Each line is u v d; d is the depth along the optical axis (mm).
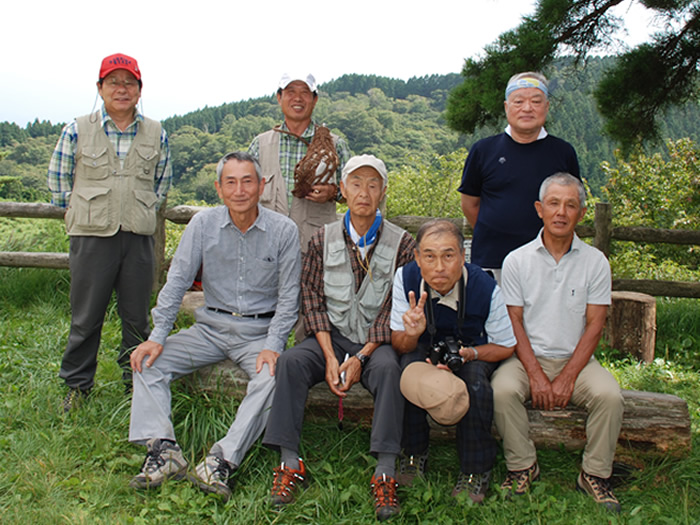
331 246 2881
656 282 4941
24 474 2543
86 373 3260
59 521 2293
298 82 3383
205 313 3043
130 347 3387
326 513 2402
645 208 14141
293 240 2982
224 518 2352
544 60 6047
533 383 2652
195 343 2990
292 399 2592
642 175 14570
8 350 3930
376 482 2457
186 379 3088
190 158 65312
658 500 2543
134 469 2682
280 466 2557
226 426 2861
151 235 3318
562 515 2398
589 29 6148
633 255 10484
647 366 4246
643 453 2734
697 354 4520
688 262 12867
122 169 3152
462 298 2635
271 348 2881
